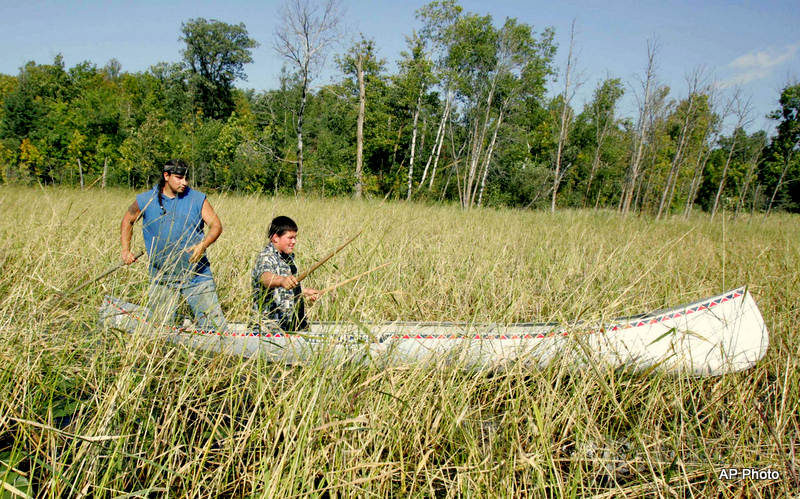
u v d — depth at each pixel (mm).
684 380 3631
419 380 3160
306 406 2750
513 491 2541
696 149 28453
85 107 29531
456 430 2904
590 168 36938
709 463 2801
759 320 3781
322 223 8773
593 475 2809
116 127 29172
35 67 46625
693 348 3795
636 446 3014
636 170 24422
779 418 3107
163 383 3135
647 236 11320
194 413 3277
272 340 3609
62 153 26516
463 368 3336
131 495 2365
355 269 4809
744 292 3748
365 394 3020
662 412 3295
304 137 30859
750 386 3576
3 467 2605
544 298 5371
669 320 3883
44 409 2963
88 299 3672
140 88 50406
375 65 29875
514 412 2926
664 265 6266
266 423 2768
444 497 2732
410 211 10938
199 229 4164
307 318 4137
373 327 3482
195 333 3492
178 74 50094
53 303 3432
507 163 33875
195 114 45844
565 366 3330
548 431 2900
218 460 2852
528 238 9406
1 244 5047
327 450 2693
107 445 2637
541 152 39188
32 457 2562
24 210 7668
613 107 33562
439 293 5316
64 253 4434
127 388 2814
